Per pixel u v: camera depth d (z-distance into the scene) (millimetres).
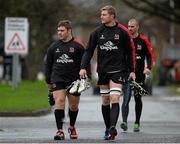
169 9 104188
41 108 51625
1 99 59438
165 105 61531
